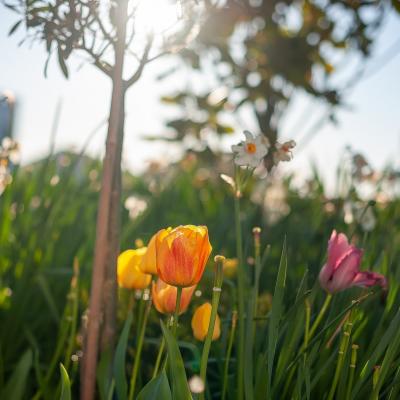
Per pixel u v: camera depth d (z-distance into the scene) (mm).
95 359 778
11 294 1126
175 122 1722
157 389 596
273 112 1762
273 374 757
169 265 604
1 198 1236
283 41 1671
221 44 1554
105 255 781
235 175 750
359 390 692
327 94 1672
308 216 1693
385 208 1467
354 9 1530
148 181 2158
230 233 1553
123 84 800
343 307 813
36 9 750
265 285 1239
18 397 856
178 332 996
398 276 811
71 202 1484
